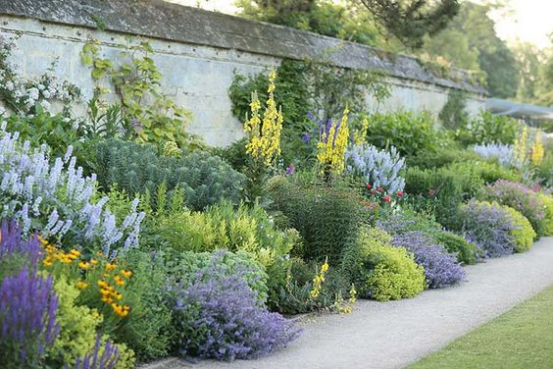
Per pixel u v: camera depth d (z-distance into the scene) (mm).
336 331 8148
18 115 11211
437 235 12516
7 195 7434
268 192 10500
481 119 24688
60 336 5777
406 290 9930
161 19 13891
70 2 12414
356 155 13680
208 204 9719
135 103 13102
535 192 17609
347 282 9570
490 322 8625
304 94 16594
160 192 8805
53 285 5934
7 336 5266
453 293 10336
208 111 14703
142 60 13312
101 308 6406
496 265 12719
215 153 13609
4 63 11266
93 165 9711
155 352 6840
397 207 12617
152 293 6961
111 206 8172
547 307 9469
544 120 35125
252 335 7203
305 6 17641
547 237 16562
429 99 22047
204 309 7184
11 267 5805
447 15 17594
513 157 19797
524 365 6941
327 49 17484
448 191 14172
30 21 11648
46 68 11906
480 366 6895
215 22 15148
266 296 8195
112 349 5719
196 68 14422
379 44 21328
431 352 7418
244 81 15398
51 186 7680
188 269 7762
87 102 12492
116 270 6910
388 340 7840
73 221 7473
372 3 17438
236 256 8180
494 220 13945
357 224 9844
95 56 12617
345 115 11125
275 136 10273
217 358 7047
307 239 10039
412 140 17766
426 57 23672
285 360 7078
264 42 16000
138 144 10188
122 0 13391
